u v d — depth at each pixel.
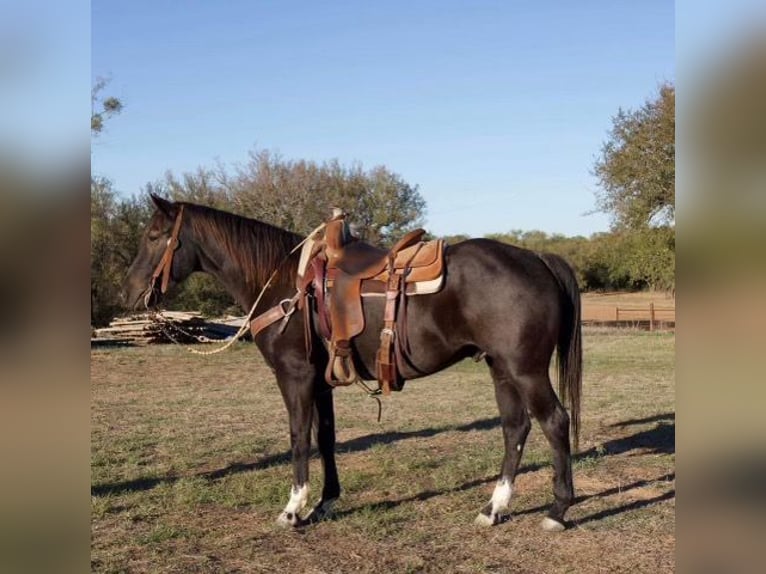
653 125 23.42
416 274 4.00
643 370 11.96
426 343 4.02
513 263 3.98
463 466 5.58
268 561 3.70
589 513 4.40
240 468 5.66
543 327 3.88
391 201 28.81
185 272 4.67
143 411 8.38
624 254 28.67
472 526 4.20
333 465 4.47
